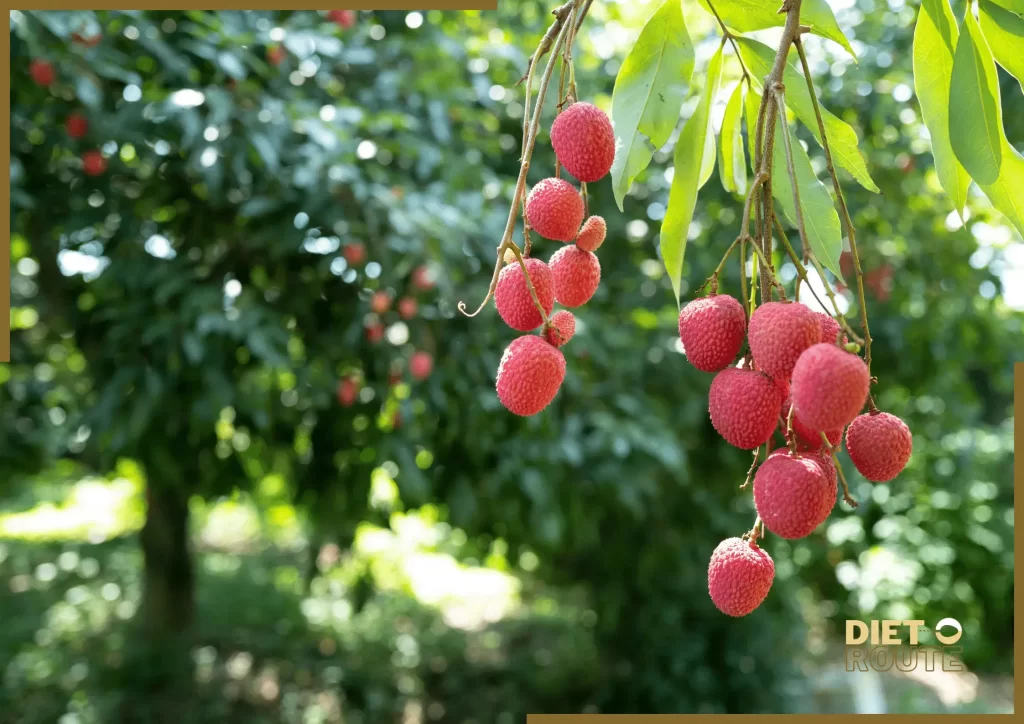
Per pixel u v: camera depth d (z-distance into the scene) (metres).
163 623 5.15
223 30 2.50
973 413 5.59
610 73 3.93
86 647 5.35
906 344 4.04
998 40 0.95
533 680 5.30
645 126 0.98
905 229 3.91
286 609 6.42
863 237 3.77
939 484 6.66
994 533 6.56
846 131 1.02
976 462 6.89
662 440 3.07
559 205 0.79
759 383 0.67
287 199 2.60
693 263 3.65
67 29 2.17
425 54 3.04
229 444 3.03
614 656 5.04
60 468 5.53
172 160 2.64
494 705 5.13
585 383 3.23
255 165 2.61
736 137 1.12
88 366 2.89
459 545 4.73
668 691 4.56
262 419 2.59
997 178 0.98
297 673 5.33
